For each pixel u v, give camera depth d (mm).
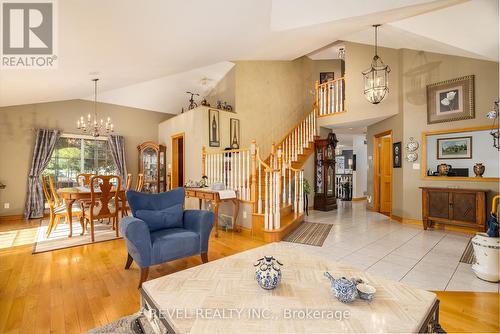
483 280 2521
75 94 5621
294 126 7270
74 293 2250
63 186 5973
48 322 1823
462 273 2691
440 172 4656
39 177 5578
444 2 2807
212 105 6797
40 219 5406
